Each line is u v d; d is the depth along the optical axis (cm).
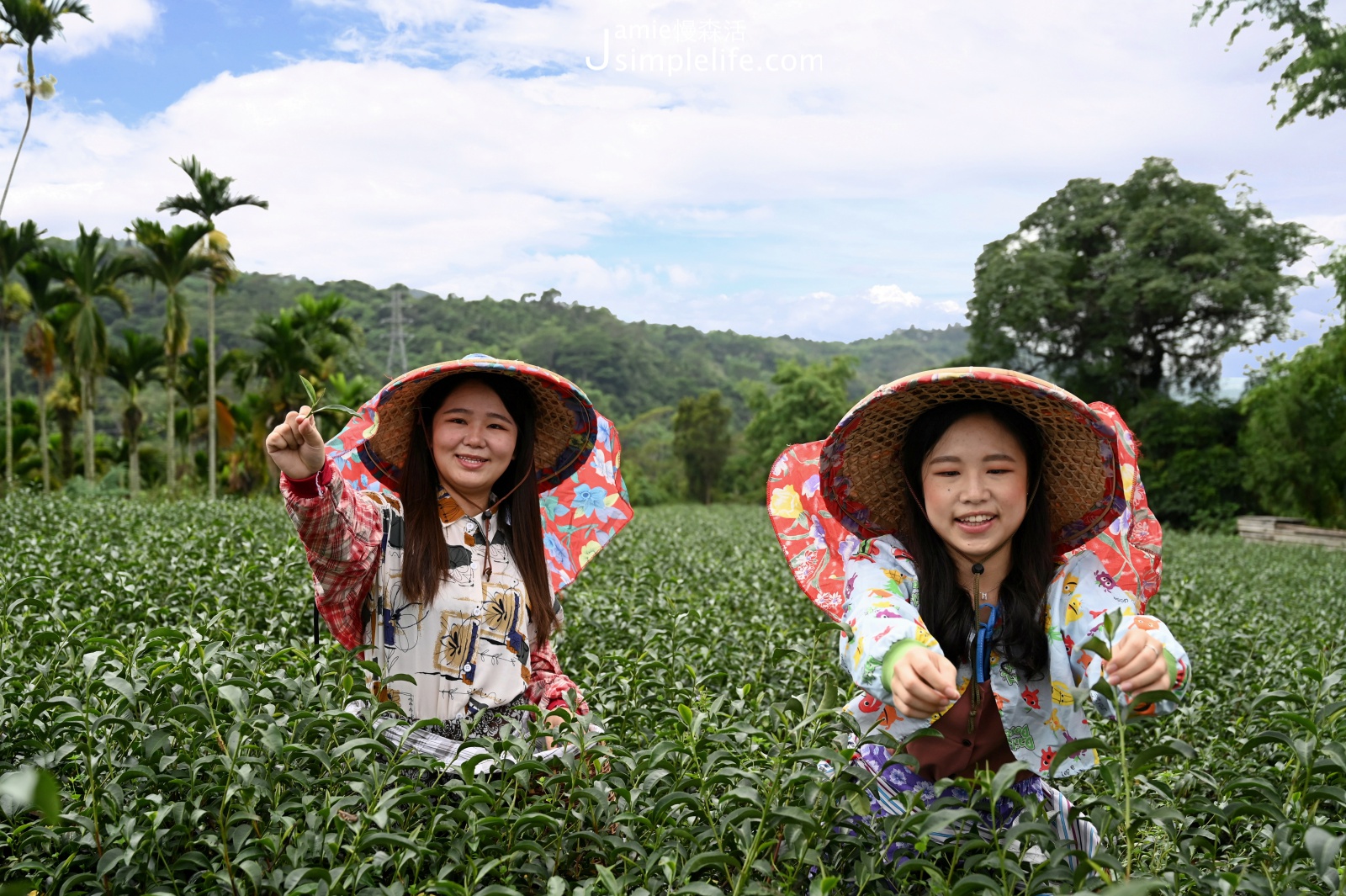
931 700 199
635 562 856
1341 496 2692
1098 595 235
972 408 236
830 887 171
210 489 2852
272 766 209
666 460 7694
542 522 318
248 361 3206
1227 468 3616
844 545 266
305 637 452
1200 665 508
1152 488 3778
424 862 203
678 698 313
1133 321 4112
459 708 270
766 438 6375
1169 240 4059
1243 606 880
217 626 335
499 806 207
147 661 251
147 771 203
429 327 11675
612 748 234
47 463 3050
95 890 196
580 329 13012
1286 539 2784
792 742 218
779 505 271
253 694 223
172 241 2727
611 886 180
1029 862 232
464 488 283
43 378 2945
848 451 250
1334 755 185
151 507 1170
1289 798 222
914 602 246
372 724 209
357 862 188
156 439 4597
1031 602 241
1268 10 2250
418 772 248
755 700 319
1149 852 248
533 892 218
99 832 202
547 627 298
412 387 276
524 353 11781
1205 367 4194
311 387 242
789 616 663
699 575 826
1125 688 196
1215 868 221
